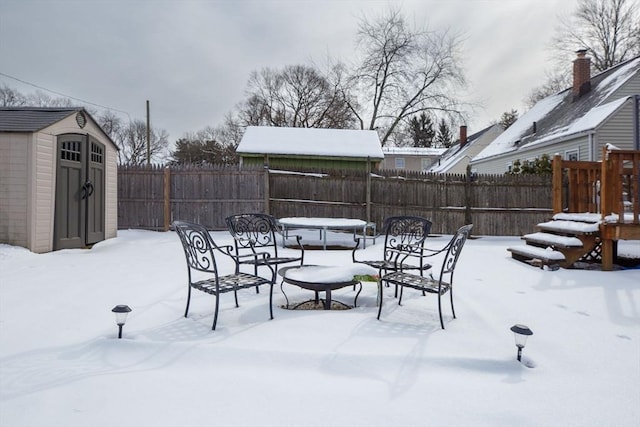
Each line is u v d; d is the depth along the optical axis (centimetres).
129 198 951
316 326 271
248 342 241
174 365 212
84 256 591
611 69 1472
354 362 214
